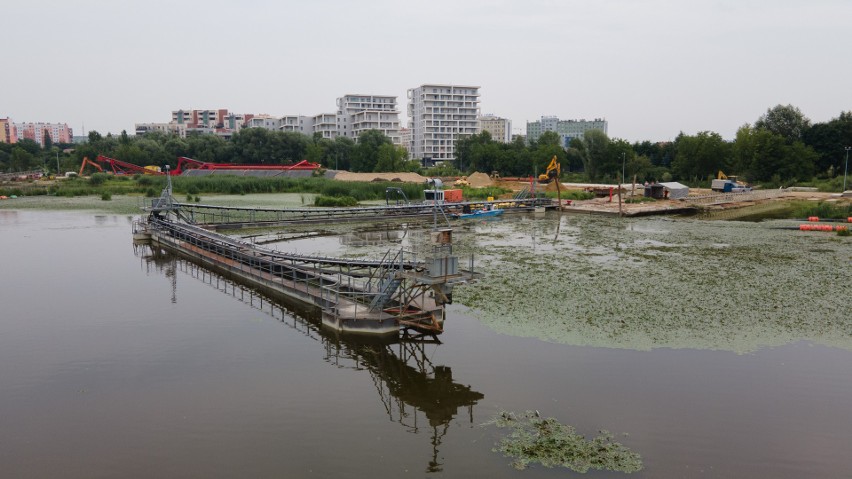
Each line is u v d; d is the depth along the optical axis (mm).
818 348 20016
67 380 17734
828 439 14023
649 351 19688
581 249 40875
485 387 17000
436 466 12930
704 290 27875
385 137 152250
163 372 18406
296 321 24062
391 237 47688
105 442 14055
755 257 37125
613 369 18172
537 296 26781
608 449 13516
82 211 64438
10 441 14109
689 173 117000
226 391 17000
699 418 15023
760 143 106375
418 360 19359
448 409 15727
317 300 25328
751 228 53031
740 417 15094
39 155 162750
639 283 29438
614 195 84438
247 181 90062
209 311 25438
